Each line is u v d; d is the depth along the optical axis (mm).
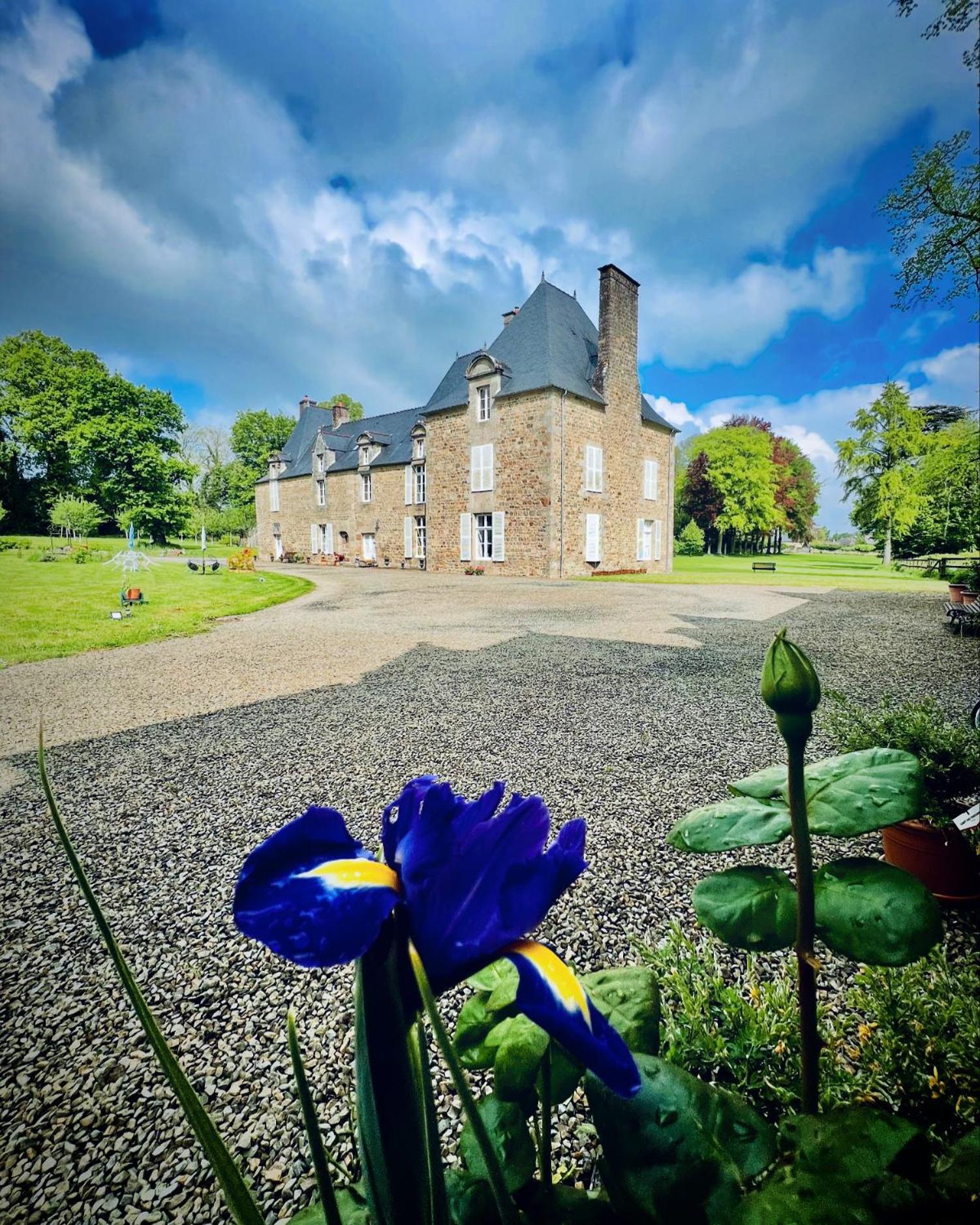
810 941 774
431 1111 566
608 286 24156
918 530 34500
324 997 2180
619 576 23922
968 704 5312
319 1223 852
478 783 3926
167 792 3900
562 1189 877
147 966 2342
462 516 25641
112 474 45344
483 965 515
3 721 5480
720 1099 741
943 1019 1268
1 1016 2102
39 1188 1523
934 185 11453
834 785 820
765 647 8523
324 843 569
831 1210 595
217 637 9742
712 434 55375
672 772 4059
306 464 39406
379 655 8180
